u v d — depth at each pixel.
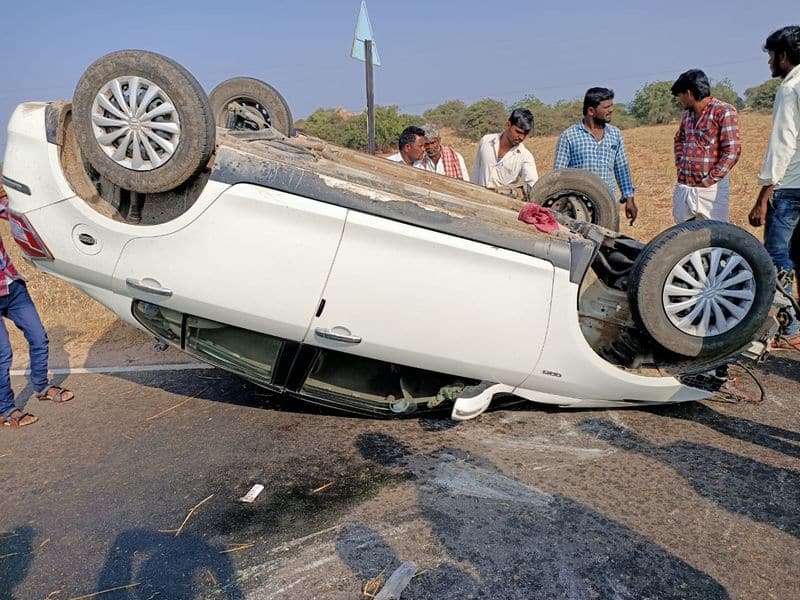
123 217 3.71
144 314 3.97
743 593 2.74
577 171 5.53
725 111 5.56
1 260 4.48
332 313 3.65
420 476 3.69
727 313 3.92
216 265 3.57
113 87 3.34
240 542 3.14
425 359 3.81
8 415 4.54
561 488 3.54
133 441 4.25
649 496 3.45
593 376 4.04
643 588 2.77
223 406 4.75
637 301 3.86
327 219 3.50
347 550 3.05
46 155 3.60
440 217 3.61
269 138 4.32
